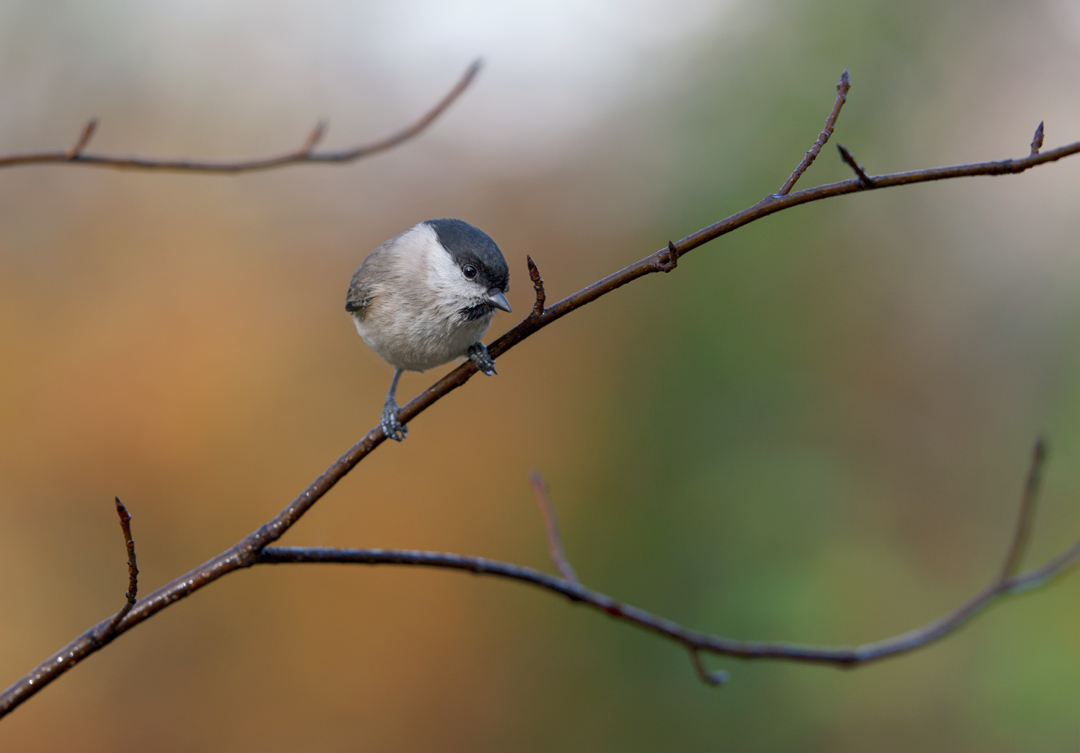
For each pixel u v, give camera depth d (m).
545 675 12.20
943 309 13.32
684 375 13.07
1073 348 11.92
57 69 13.50
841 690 10.41
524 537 13.41
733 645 4.74
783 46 12.78
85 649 3.49
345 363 14.39
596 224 14.66
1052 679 9.26
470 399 14.50
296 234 14.69
